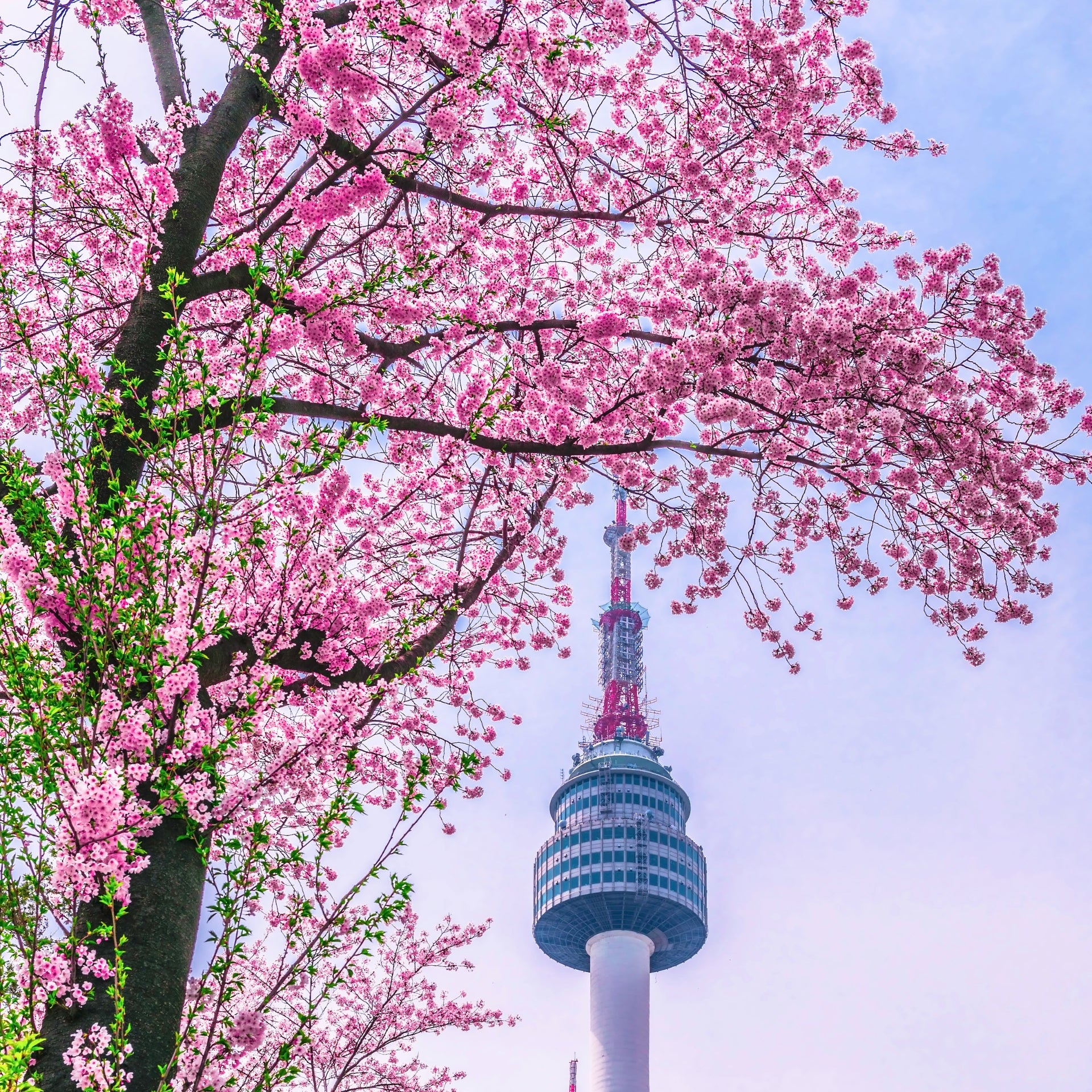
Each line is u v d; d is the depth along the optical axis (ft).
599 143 45.83
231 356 34.09
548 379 42.47
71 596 19.95
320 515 29.84
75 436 21.76
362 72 31.27
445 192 37.24
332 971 19.58
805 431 41.50
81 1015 19.03
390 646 30.68
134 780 19.12
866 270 42.68
